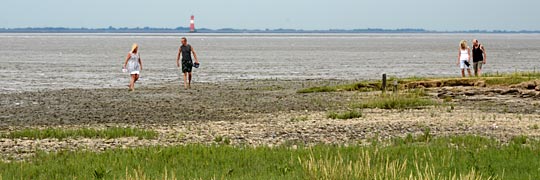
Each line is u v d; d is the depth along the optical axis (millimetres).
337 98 30891
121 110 26719
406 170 13148
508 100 28734
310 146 16938
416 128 20703
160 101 30125
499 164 14000
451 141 17734
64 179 12953
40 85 40906
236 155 15352
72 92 35000
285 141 18406
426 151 15602
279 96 32406
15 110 26906
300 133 19969
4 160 15625
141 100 30609
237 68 61625
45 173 13602
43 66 63031
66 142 18344
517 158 14742
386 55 97125
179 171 13570
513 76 33781
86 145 17812
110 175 13125
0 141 18531
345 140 18578
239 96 32562
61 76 49375
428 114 24375
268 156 15195
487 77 33562
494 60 78250
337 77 49594
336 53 106000
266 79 46844
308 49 129000
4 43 164500
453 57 89500
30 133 19641
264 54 100562
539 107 26391
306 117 23891
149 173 13297
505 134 19406
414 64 70375
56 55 92125
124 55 93875
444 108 26172
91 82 43594
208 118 24172
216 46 151375
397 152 15578
